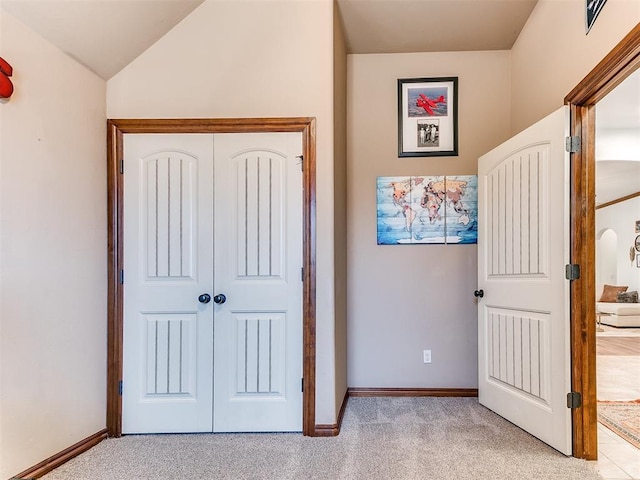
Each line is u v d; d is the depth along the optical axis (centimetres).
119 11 204
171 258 238
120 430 233
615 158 459
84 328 215
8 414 169
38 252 186
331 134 236
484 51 310
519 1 255
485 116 309
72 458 203
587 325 204
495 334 266
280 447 215
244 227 238
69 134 206
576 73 211
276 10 239
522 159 241
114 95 239
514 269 247
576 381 203
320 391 231
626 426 246
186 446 217
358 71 315
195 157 239
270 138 238
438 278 307
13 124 173
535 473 187
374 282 309
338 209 256
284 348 235
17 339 174
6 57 170
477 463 196
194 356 236
